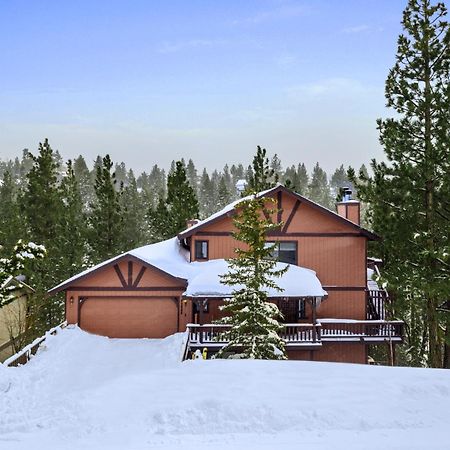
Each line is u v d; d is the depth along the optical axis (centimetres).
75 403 1125
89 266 3697
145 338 2405
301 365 1427
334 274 2506
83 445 918
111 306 2425
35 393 1479
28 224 3903
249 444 914
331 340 2247
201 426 1007
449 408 1105
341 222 2506
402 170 2027
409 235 2064
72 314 2412
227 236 2517
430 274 1939
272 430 993
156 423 1019
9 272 1714
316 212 2517
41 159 4059
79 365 1872
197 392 1176
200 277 2262
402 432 980
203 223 2492
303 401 1117
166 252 2738
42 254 1753
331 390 1193
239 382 1249
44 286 3012
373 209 2289
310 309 2453
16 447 914
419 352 2828
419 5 2092
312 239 2511
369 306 2561
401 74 2128
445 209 2081
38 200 3962
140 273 2431
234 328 1855
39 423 1038
